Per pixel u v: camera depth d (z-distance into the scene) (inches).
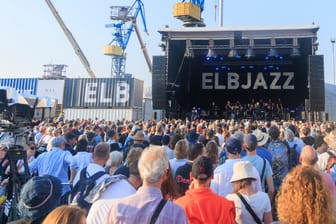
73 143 252.1
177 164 162.2
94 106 1005.8
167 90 756.6
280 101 984.9
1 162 157.8
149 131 354.6
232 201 111.0
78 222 69.8
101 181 119.8
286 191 74.1
